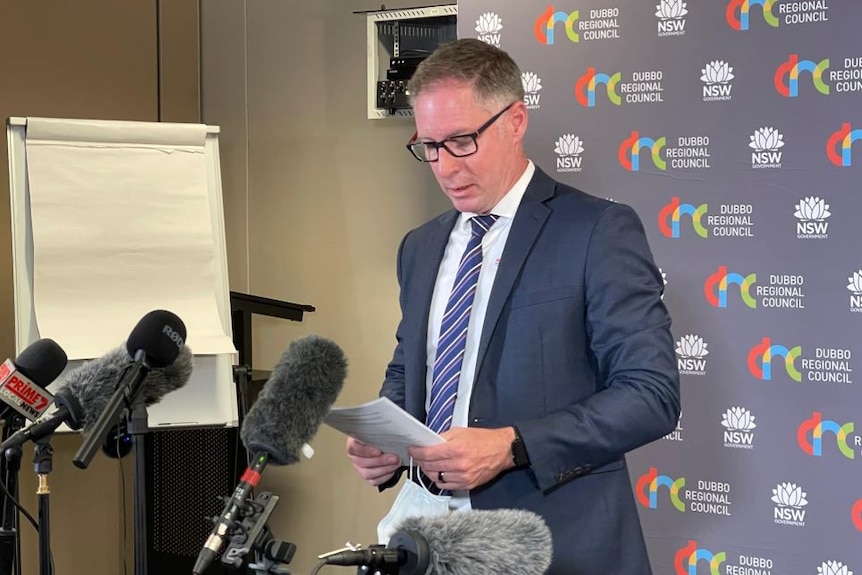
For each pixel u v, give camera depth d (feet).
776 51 8.26
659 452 8.76
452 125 5.48
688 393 8.66
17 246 9.46
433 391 5.82
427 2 11.44
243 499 3.69
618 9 8.82
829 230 8.12
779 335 8.32
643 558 5.57
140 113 12.48
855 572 8.06
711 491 8.59
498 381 5.55
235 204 13.00
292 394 3.85
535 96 9.14
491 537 3.43
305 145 12.50
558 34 9.04
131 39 12.37
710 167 8.54
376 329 12.12
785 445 8.30
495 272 5.81
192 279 9.94
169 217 9.90
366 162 12.10
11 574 5.59
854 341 8.04
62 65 11.73
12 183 9.52
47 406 6.06
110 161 9.75
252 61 12.80
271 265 12.80
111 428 4.91
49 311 9.30
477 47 5.63
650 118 8.75
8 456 5.41
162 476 11.15
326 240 12.41
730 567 8.52
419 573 3.33
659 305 5.50
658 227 8.75
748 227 8.41
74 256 9.46
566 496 5.43
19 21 11.35
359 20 12.02
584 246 5.50
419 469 5.78
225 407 9.89
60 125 9.58
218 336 9.80
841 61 8.04
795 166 8.23
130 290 9.64
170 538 11.12
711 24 8.49
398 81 11.07
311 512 12.53
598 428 5.11
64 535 11.80
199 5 13.06
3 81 11.23
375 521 12.14
